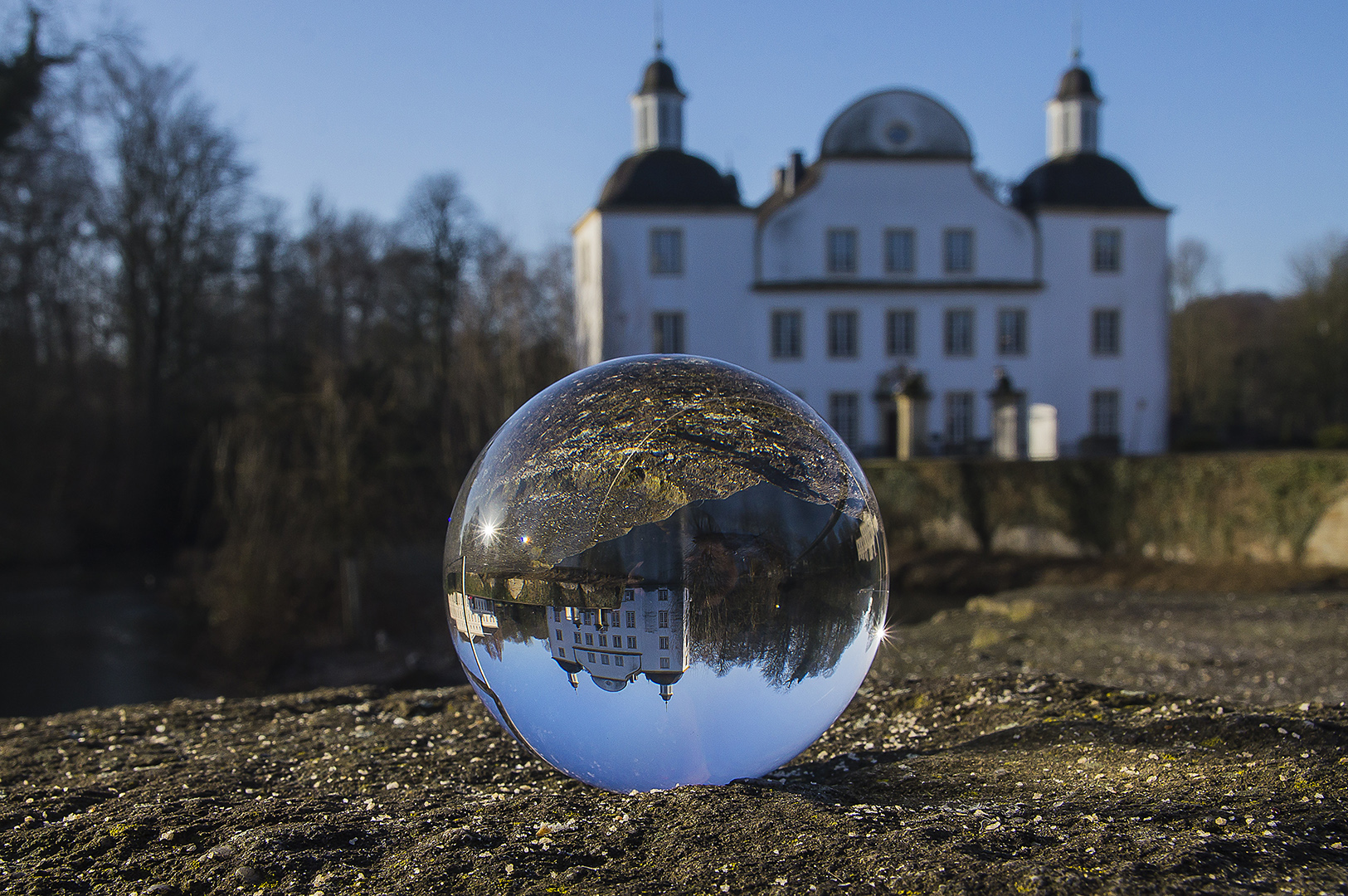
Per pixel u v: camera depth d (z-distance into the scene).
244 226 35.94
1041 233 40.12
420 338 43.06
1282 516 18.22
